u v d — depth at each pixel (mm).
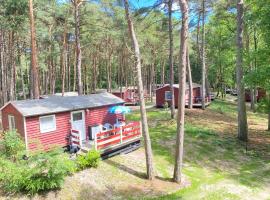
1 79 33375
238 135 22062
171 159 17516
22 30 28406
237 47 21391
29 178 12281
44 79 54844
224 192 13391
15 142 14594
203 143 20562
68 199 12211
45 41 36031
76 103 19188
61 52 39312
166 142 20516
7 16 25109
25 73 55062
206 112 31531
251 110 38000
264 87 19016
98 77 67188
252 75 18469
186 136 21859
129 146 18375
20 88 57156
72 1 25375
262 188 14047
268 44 18516
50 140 17266
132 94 48094
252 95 37531
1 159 13148
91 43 36875
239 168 16703
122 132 18000
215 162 17469
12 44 31375
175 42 36250
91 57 52156
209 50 52406
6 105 17453
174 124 24828
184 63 14047
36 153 13258
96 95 22016
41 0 26766
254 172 16109
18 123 16578
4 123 18156
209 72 58000
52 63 45062
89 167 14664
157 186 13898
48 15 29516
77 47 25500
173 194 13062
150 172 14594
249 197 13031
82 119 19141
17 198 11992
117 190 13273
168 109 33344
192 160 17547
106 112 20875
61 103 18609
